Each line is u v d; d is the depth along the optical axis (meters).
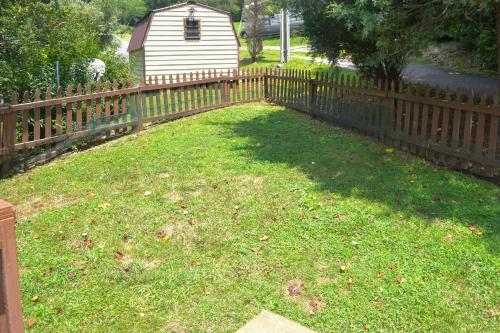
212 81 11.08
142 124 9.41
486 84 11.90
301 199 5.48
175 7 18.89
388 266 4.10
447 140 6.54
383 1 5.61
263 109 11.12
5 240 1.92
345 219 4.95
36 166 7.47
